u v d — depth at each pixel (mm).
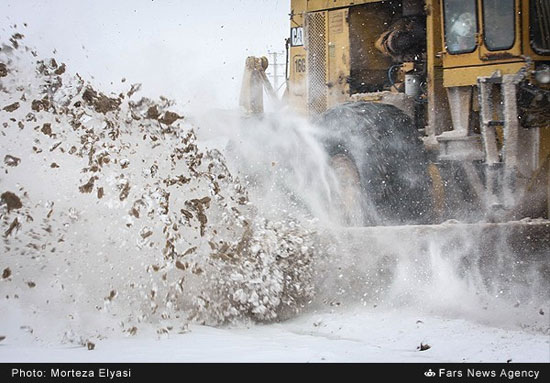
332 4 17297
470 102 14008
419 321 10562
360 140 14766
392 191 14391
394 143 14539
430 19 14805
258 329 11102
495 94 13164
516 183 12656
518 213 12648
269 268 11523
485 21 13594
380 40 16250
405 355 8805
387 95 15633
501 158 12781
